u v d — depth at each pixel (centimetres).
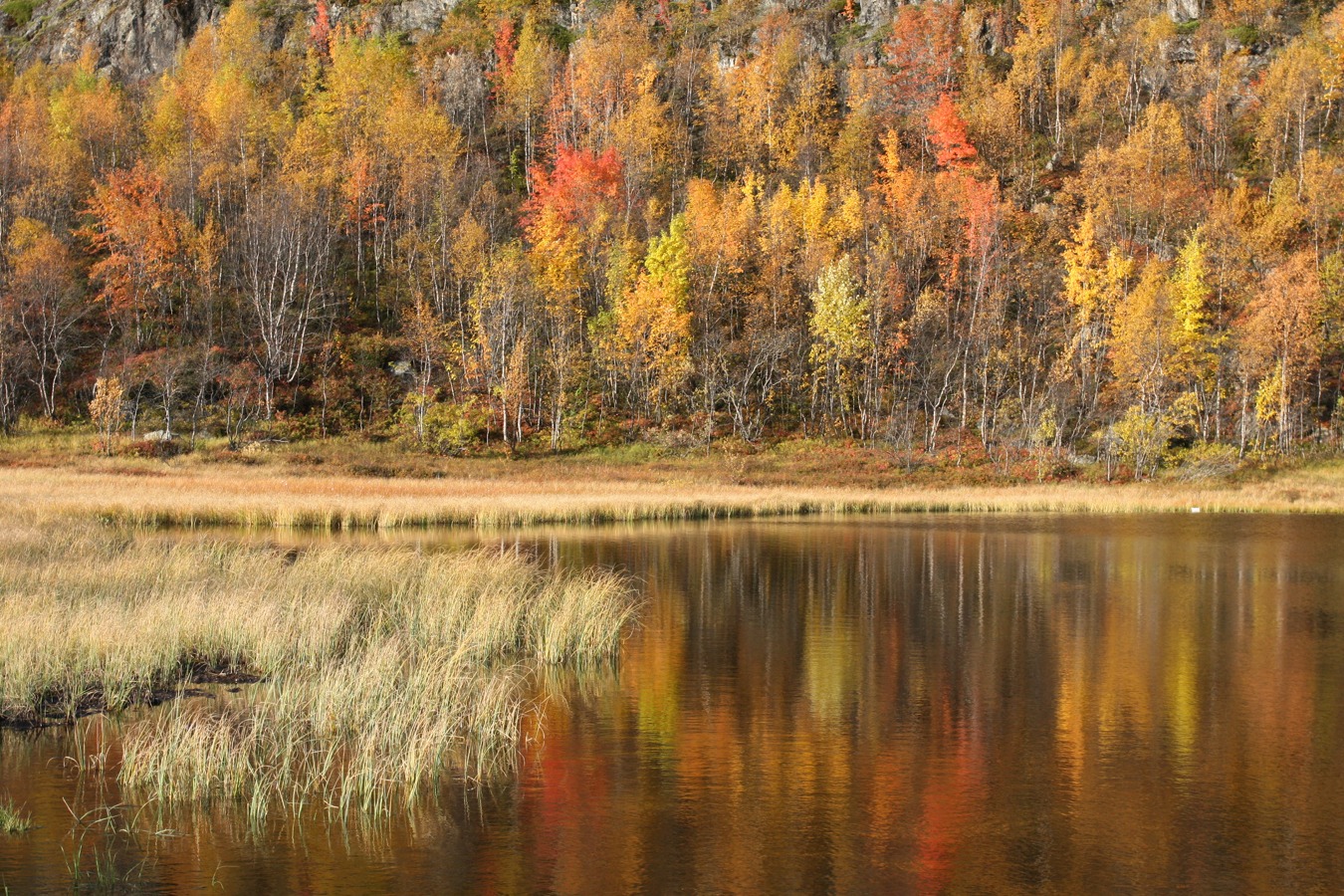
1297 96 10569
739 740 1330
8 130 9219
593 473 6412
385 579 2086
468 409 7262
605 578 2602
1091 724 1418
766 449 7338
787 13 14038
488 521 4050
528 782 1165
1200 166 10675
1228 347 7638
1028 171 10500
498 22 13750
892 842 1002
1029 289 8656
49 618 1530
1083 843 1003
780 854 971
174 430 6888
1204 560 3241
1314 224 8806
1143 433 6706
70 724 1310
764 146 11494
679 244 7975
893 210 9481
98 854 945
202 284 7831
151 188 8344
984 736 1357
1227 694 1584
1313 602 2431
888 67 13012
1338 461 6769
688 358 7769
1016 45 12381
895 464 6925
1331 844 1002
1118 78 11762
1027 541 3781
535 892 881
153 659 1510
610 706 1490
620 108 11550
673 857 961
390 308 8506
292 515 3803
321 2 13600
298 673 1520
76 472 5372
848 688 1602
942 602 2403
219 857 944
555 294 8150
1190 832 1033
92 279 7788
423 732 1221
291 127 10025
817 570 2916
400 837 1000
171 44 13738
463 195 9438
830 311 7750
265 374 7319
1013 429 7500
